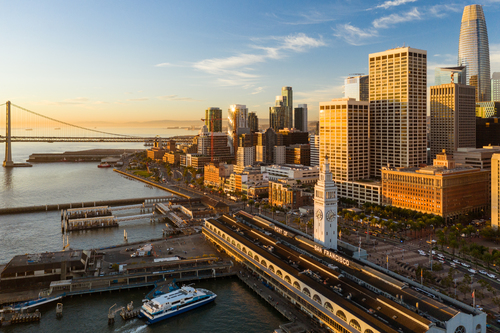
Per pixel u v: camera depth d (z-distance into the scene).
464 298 188.38
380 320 140.12
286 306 191.50
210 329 178.50
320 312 168.00
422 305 145.75
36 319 184.62
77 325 181.75
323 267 188.38
